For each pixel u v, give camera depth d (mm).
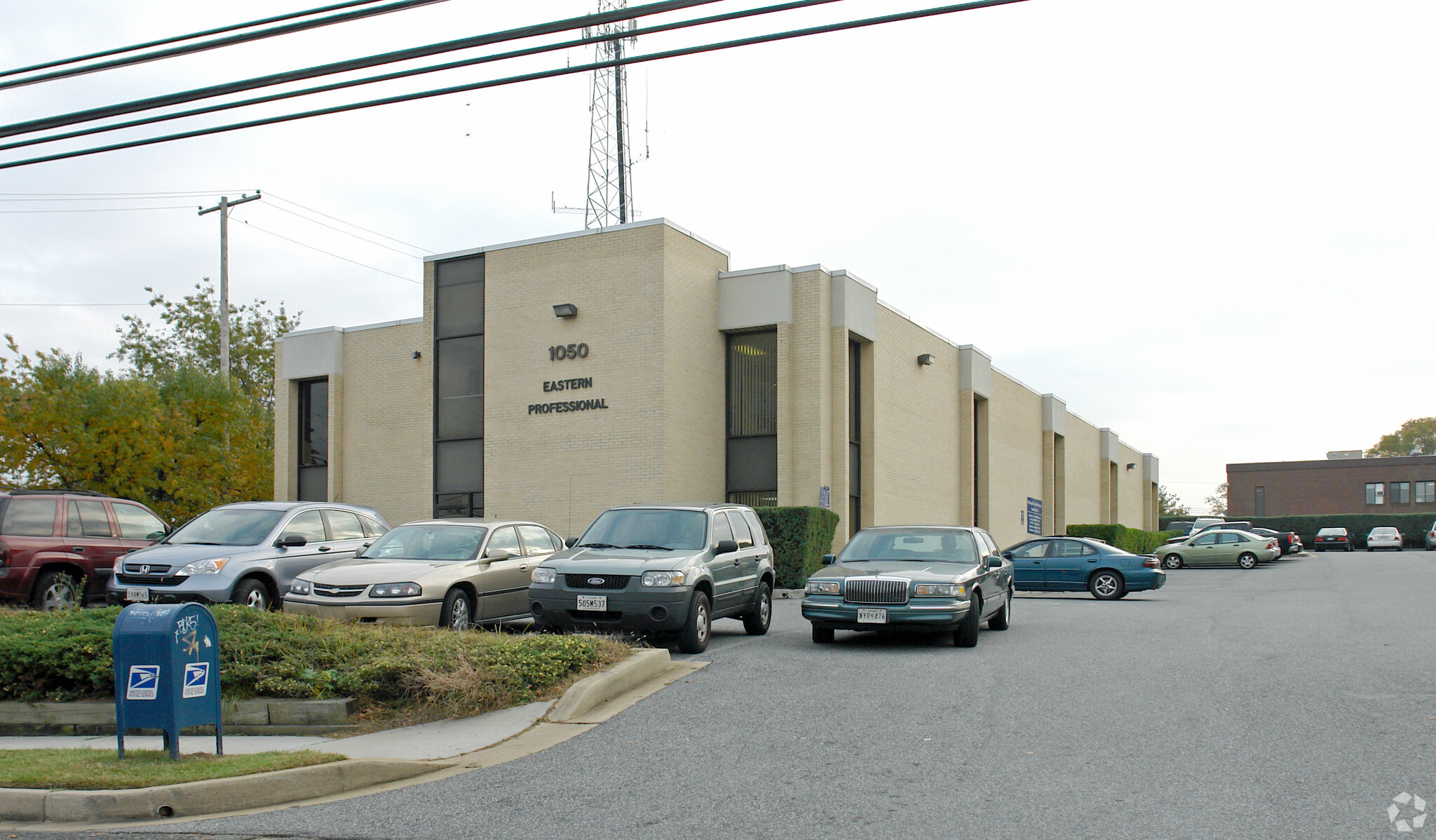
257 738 8227
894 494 27359
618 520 13344
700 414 24094
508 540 13898
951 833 5652
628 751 7594
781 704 9102
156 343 47781
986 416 35031
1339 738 7703
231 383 27734
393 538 13547
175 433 24531
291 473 29359
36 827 6172
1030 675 10492
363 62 9977
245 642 9336
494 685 9000
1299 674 10492
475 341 25531
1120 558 22547
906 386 28625
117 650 7238
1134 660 11523
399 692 8977
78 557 14961
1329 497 76000
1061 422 44312
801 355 24375
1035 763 7078
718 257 25203
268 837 5867
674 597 11703
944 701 9156
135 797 6312
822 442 24016
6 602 14266
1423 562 40438
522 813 6188
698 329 24219
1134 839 5512
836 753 7418
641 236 23250
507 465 24391
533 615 12180
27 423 21984
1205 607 19453
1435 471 73312
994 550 15188
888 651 12398
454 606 12273
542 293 24359
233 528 14219
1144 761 7105
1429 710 8695
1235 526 55844
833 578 12727
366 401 28203
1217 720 8336
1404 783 6531
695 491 23688
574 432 23609
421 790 6793
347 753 7680
